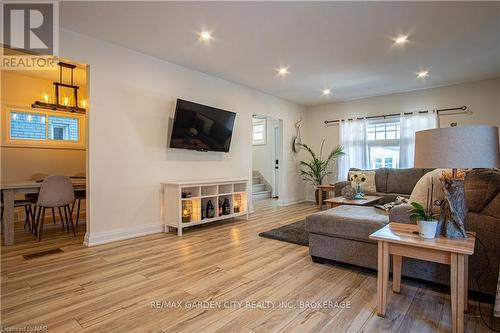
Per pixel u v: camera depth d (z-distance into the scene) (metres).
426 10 2.62
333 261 2.73
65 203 3.59
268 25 2.91
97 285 2.17
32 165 4.63
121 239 3.46
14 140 4.45
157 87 3.85
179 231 3.66
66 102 4.70
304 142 7.07
